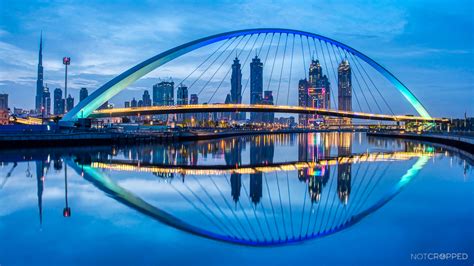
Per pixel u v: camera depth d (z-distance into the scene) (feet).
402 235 35.09
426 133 296.92
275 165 98.02
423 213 43.50
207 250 31.07
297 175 77.77
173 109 360.28
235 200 51.75
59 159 107.76
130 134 200.13
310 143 218.79
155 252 30.37
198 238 34.19
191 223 39.47
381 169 87.66
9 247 31.19
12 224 37.93
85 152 136.56
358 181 69.05
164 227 37.50
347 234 35.65
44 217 40.75
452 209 45.29
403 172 81.61
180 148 165.78
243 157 122.52
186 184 65.05
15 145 149.18
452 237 34.32
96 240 33.14
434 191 57.93
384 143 222.48
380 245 32.40
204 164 99.91
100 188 59.52
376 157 122.83
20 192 55.52
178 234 35.27
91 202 48.67
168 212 44.09
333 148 172.86
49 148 152.35
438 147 179.83
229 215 43.32
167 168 89.97
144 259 28.81
